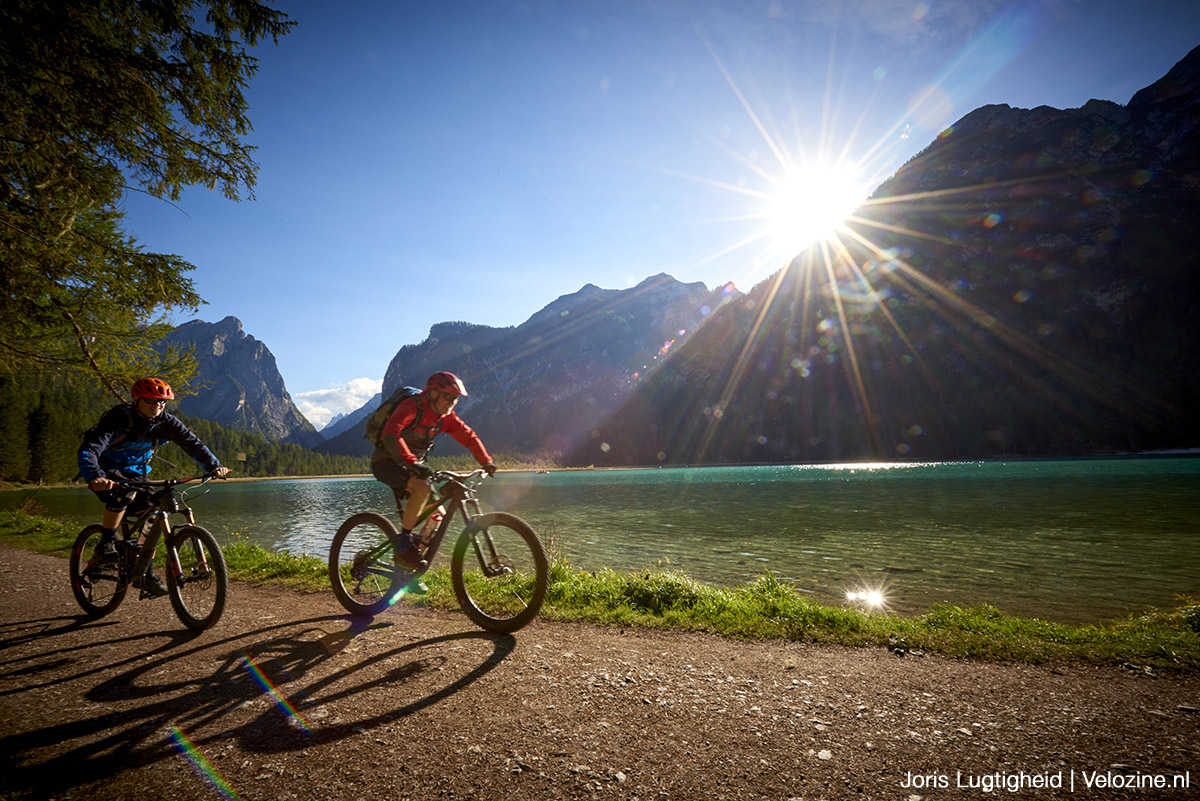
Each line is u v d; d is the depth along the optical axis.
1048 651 4.19
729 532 20.50
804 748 2.59
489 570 4.56
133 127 6.71
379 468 4.67
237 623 4.72
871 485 48.66
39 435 87.56
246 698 3.11
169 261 8.19
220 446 172.62
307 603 5.50
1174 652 4.09
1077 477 50.88
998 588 10.55
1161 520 19.86
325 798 2.16
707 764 2.43
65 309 8.44
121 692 3.22
